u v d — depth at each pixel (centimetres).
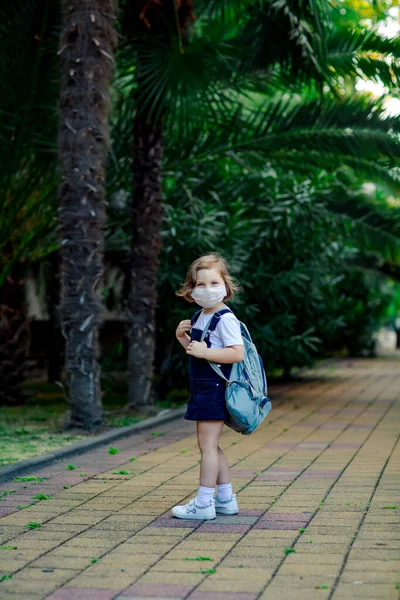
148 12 925
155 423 890
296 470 617
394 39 975
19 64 901
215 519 466
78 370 831
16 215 996
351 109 984
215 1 1020
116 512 486
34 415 986
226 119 996
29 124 938
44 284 1285
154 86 927
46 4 883
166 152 1040
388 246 1258
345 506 493
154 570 372
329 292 1438
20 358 1112
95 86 831
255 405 466
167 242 1101
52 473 616
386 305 2250
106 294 1243
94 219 838
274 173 1153
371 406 1081
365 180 1174
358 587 345
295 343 1262
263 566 376
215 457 467
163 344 1187
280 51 988
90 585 352
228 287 482
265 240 1184
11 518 472
